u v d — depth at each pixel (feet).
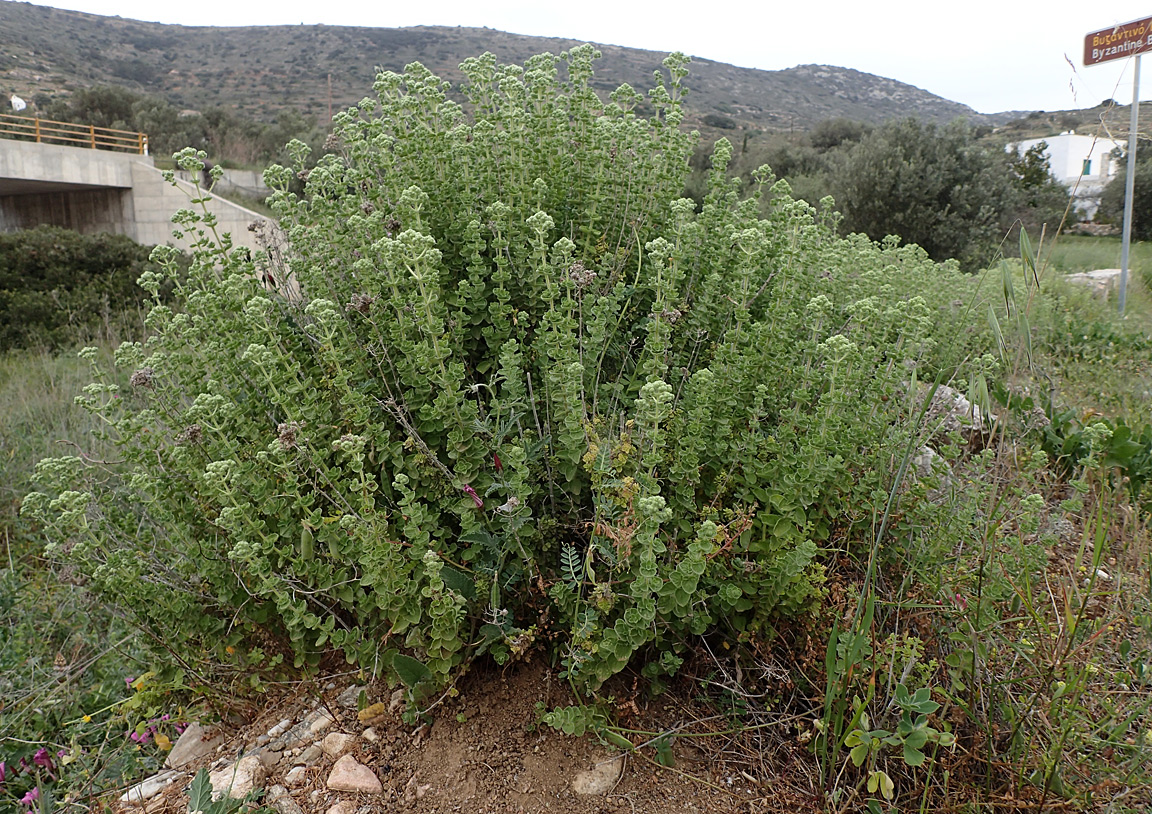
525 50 308.81
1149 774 7.16
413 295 8.54
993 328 8.46
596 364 9.80
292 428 8.55
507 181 11.16
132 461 9.98
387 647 9.20
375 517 8.06
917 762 6.72
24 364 32.42
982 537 8.36
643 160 11.73
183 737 10.56
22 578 16.58
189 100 234.79
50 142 101.76
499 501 8.79
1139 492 12.57
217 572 9.60
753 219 11.34
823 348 8.13
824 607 8.60
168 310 10.69
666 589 7.48
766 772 8.02
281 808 8.04
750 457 8.74
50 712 12.52
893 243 20.70
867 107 318.04
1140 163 52.34
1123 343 23.32
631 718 8.54
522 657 8.93
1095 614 9.20
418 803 7.91
